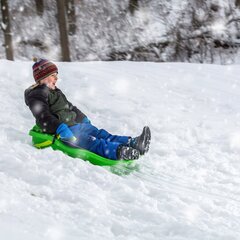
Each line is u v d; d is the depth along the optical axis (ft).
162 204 17.69
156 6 104.83
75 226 14.55
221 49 102.42
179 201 18.40
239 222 17.30
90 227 14.73
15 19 104.83
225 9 104.53
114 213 16.33
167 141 27.99
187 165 24.59
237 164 25.88
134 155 21.21
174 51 100.53
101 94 35.99
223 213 17.99
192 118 33.22
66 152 21.48
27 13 106.32
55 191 16.94
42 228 13.67
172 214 17.01
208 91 42.19
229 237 15.02
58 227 13.99
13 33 103.40
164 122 31.35
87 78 39.65
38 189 16.94
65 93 34.94
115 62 52.54
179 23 102.53
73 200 16.58
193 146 27.99
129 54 99.50
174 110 34.81
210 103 38.45
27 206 15.24
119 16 104.06
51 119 21.34
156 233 15.15
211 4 104.12
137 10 104.53
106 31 102.83
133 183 19.35
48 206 15.71
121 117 31.48
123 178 20.10
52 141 21.49
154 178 21.75
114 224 15.26
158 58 99.30
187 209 17.62
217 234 15.23
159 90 40.22
